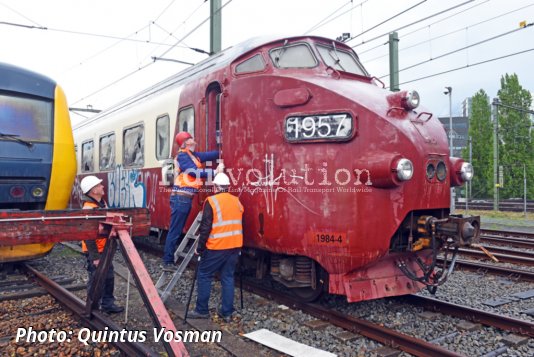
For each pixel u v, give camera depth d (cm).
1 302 577
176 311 535
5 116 687
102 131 1132
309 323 493
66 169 736
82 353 415
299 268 533
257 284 632
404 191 479
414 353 418
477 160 3778
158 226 817
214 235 505
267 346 434
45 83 734
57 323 497
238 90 579
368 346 439
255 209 550
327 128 494
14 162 679
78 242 1030
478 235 498
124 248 408
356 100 486
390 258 519
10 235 393
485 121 3797
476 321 496
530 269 795
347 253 480
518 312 546
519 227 1538
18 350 419
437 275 507
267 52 580
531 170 3356
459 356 388
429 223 498
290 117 518
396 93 507
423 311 538
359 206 475
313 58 577
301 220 506
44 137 720
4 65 695
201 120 671
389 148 468
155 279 703
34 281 680
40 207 724
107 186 1084
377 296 496
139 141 916
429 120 541
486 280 709
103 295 525
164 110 809
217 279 696
